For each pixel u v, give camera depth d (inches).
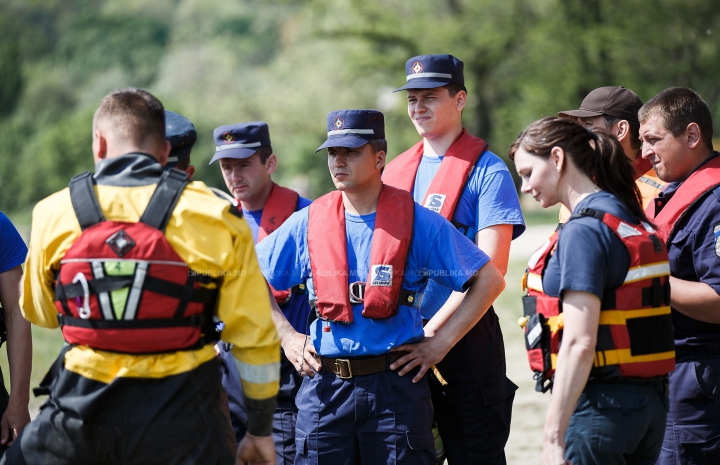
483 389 367.9
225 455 257.3
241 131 402.6
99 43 7500.0
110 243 242.2
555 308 283.3
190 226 244.8
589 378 274.7
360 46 3016.7
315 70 3599.9
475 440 370.0
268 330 254.7
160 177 249.9
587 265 263.0
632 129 390.3
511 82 2854.3
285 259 342.0
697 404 326.0
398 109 3011.8
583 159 279.4
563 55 2714.1
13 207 4202.8
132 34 7559.1
